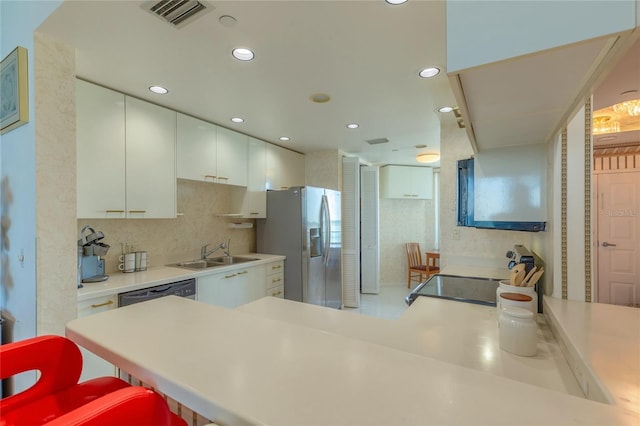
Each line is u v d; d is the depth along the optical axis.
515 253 2.11
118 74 2.04
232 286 3.01
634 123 3.47
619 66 1.82
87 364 1.82
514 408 0.52
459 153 2.99
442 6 1.39
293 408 0.51
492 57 0.76
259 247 3.94
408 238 6.07
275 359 0.69
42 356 0.93
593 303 1.35
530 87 0.95
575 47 0.70
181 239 3.17
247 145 3.54
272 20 1.48
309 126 3.23
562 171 1.43
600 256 4.53
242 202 3.57
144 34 1.59
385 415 0.49
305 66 1.95
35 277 1.59
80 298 1.85
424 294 1.87
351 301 4.50
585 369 0.81
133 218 2.58
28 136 1.63
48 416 0.89
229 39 1.65
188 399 0.57
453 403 0.53
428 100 2.51
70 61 1.71
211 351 0.74
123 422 0.59
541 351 1.07
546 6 0.70
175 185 2.71
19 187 1.72
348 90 2.32
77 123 2.07
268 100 2.50
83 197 2.09
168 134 2.66
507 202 1.84
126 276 2.45
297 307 1.61
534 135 1.54
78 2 1.34
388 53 1.80
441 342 1.15
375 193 5.19
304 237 3.66
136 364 0.68
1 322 1.80
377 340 1.17
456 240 2.99
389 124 3.15
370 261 5.27
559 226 1.44
